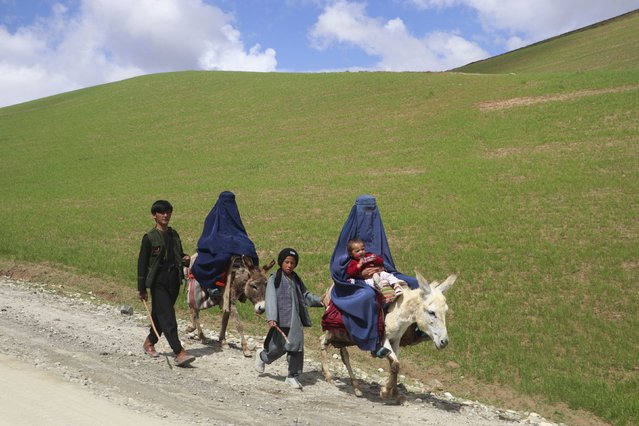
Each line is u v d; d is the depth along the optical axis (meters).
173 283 10.77
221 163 40.81
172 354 11.64
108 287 19.14
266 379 10.50
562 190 26.06
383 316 9.64
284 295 10.09
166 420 6.91
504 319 15.22
